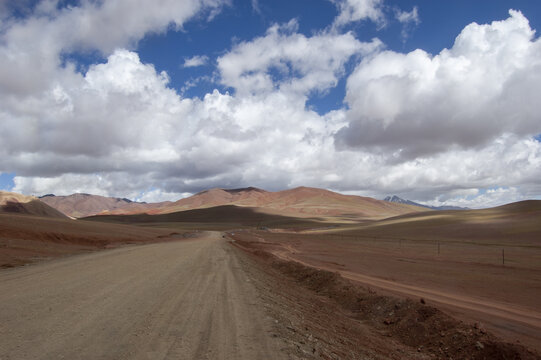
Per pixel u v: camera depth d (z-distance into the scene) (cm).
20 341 623
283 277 2336
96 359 549
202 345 635
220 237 8562
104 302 972
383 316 1341
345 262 3459
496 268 3073
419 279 2441
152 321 789
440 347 1015
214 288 1298
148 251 3272
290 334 747
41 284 1266
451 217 12650
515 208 12925
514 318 1401
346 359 695
